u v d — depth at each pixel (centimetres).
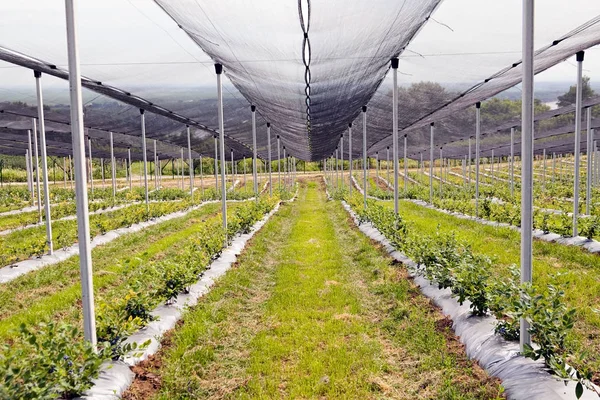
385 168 5506
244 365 434
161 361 429
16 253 872
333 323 533
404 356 445
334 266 823
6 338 492
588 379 317
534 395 322
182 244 1073
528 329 361
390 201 2325
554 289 375
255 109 1244
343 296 631
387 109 1227
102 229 1165
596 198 1591
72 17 350
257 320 556
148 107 1144
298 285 698
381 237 1019
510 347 395
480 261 536
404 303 581
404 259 780
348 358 437
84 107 1131
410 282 666
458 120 1597
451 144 2434
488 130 1795
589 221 888
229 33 577
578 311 509
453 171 4525
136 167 5403
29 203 2091
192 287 635
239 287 673
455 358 422
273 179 4472
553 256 809
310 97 895
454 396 350
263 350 457
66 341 325
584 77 1125
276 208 1891
